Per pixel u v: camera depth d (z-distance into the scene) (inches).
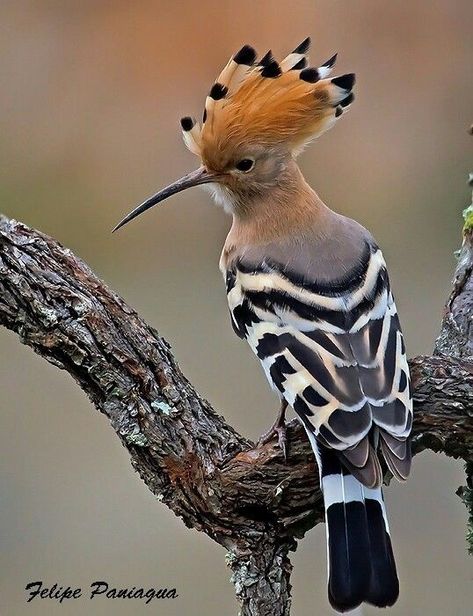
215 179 357.1
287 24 626.2
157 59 618.2
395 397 288.8
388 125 622.5
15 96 614.5
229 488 297.0
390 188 612.7
